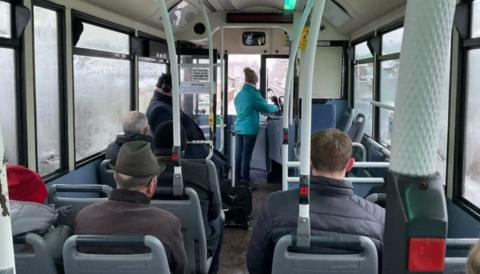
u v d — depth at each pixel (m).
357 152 6.13
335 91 8.26
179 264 2.08
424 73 0.80
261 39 8.12
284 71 8.23
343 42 8.16
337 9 7.02
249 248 2.00
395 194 0.82
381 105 3.49
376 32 6.21
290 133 6.08
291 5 7.02
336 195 1.88
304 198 1.66
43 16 3.79
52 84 4.00
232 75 8.25
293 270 1.76
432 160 0.82
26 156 3.45
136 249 1.92
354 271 1.74
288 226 1.86
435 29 0.78
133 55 6.02
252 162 8.38
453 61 3.55
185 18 7.52
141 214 2.05
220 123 6.05
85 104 4.75
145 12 6.00
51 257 1.92
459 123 3.50
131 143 2.17
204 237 2.84
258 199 6.77
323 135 1.92
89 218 2.07
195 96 7.64
